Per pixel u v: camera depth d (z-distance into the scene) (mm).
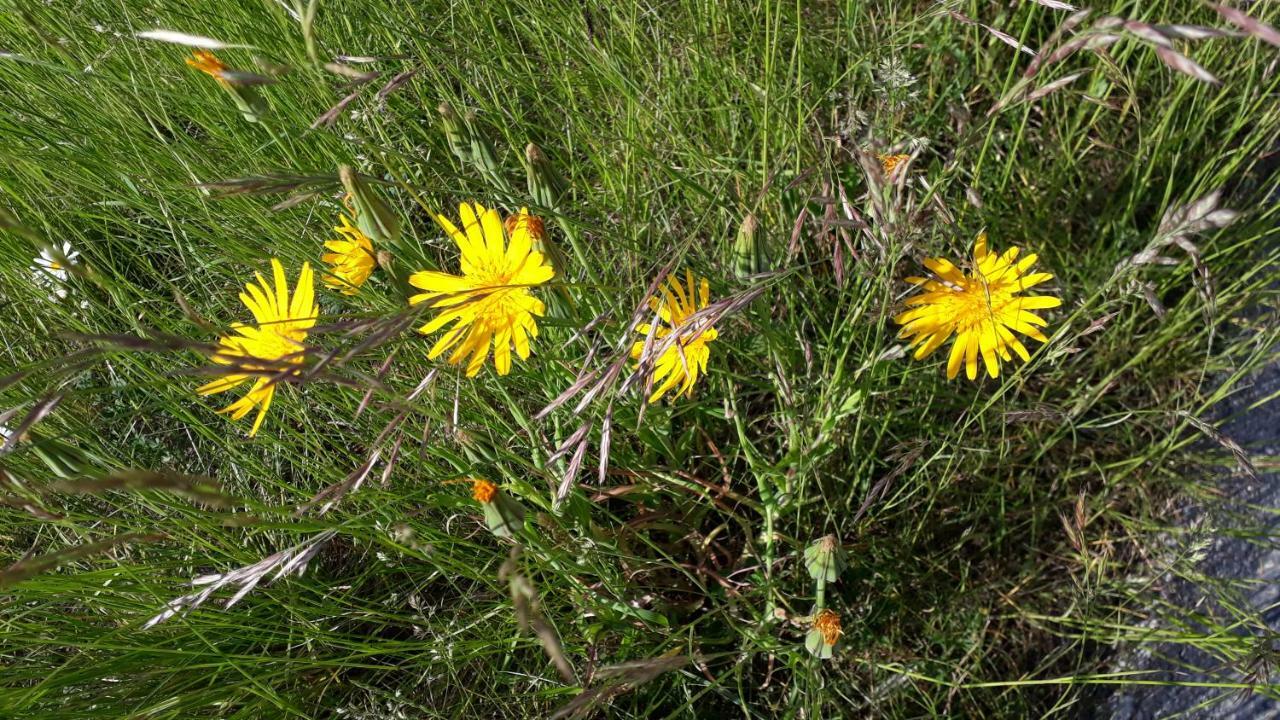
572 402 334
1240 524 353
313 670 338
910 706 360
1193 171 416
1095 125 431
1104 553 360
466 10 382
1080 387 380
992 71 435
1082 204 427
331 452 369
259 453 385
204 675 290
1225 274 400
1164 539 373
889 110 352
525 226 250
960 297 283
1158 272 389
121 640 296
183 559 311
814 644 295
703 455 374
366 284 329
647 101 371
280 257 357
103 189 344
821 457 316
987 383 396
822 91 404
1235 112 409
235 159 379
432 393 276
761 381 379
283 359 209
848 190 374
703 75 395
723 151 400
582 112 403
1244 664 280
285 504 355
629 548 359
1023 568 373
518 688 339
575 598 322
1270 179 375
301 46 358
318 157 373
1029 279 278
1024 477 384
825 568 293
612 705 336
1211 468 378
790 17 405
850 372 364
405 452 321
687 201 380
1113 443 391
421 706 322
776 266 325
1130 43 365
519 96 432
